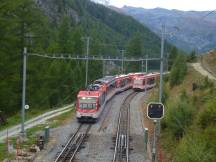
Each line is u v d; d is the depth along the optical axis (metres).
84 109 51.31
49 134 43.72
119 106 64.12
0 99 61.88
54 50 89.88
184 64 69.81
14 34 66.50
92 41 109.69
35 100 70.06
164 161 33.62
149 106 22.33
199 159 26.41
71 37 101.62
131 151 37.53
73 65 97.25
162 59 34.91
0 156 34.03
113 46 158.00
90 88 56.22
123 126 48.78
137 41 124.69
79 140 41.34
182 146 29.62
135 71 125.06
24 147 37.91
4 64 62.59
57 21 162.62
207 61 83.81
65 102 84.75
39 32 72.56
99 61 104.50
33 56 69.75
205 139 28.72
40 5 158.38
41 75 72.56
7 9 63.31
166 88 63.72
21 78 66.75
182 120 36.88
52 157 34.78
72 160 33.78
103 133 45.09
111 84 71.62
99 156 35.53
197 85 51.59
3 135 43.41
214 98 36.00
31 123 51.75
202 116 32.66
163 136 40.12
